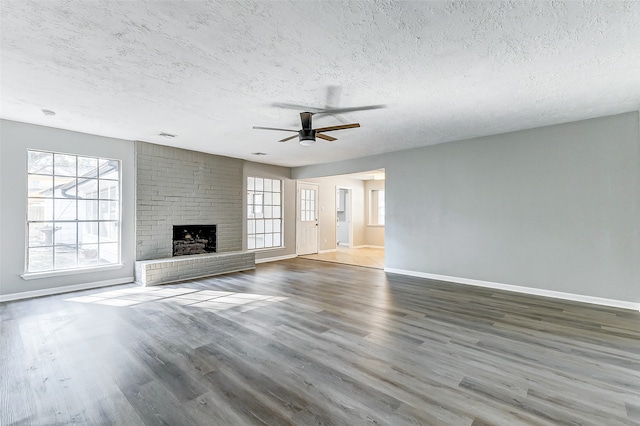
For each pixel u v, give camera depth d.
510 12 1.85
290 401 1.90
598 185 3.93
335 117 3.85
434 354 2.52
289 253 7.94
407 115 3.78
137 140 5.06
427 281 5.21
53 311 3.57
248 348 2.62
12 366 2.30
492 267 4.77
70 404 1.86
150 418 1.74
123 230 4.99
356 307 3.76
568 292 4.13
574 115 3.83
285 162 7.19
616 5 1.79
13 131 4.00
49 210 4.40
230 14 1.87
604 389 2.02
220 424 1.69
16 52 2.32
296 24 1.97
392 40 2.16
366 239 10.69
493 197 4.75
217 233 6.29
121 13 1.86
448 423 1.70
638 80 2.81
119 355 2.49
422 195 5.53
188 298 4.14
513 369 2.28
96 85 2.92
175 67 2.57
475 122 4.09
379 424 1.69
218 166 6.30
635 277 3.70
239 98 3.23
